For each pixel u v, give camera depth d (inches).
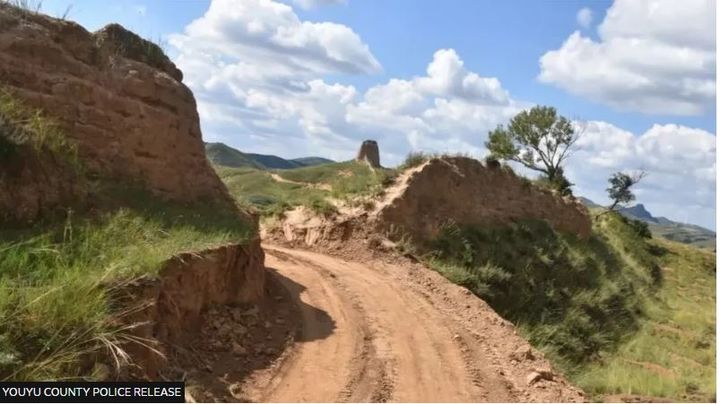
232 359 336.8
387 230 792.9
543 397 390.3
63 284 235.6
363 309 510.0
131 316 257.9
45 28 430.3
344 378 350.0
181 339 318.3
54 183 331.0
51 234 287.0
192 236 381.1
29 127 331.6
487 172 1039.0
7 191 296.8
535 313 829.2
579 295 960.3
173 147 504.7
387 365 387.2
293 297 497.4
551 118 1811.0
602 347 832.9
